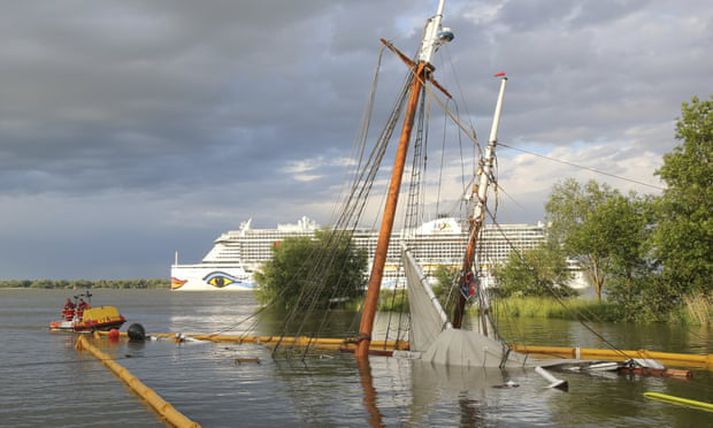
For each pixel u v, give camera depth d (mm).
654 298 45875
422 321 23859
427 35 24141
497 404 15273
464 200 25016
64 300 131875
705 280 41500
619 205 49875
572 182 61125
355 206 25031
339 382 18734
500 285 57375
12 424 13453
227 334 38500
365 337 23812
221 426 13141
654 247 42219
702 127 38812
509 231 117812
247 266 193250
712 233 36938
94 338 35781
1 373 21547
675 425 13109
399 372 20578
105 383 19125
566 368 21344
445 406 15039
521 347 27844
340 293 66875
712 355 24078
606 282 50562
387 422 13430
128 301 121938
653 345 30172
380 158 24266
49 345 32062
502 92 25359
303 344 31156
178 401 15969
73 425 13305
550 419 13664
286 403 15586
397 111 24125
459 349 21906
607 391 17031
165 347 30406
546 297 55062
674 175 40094
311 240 77312
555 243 60219
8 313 71000
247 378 19781
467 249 24422
